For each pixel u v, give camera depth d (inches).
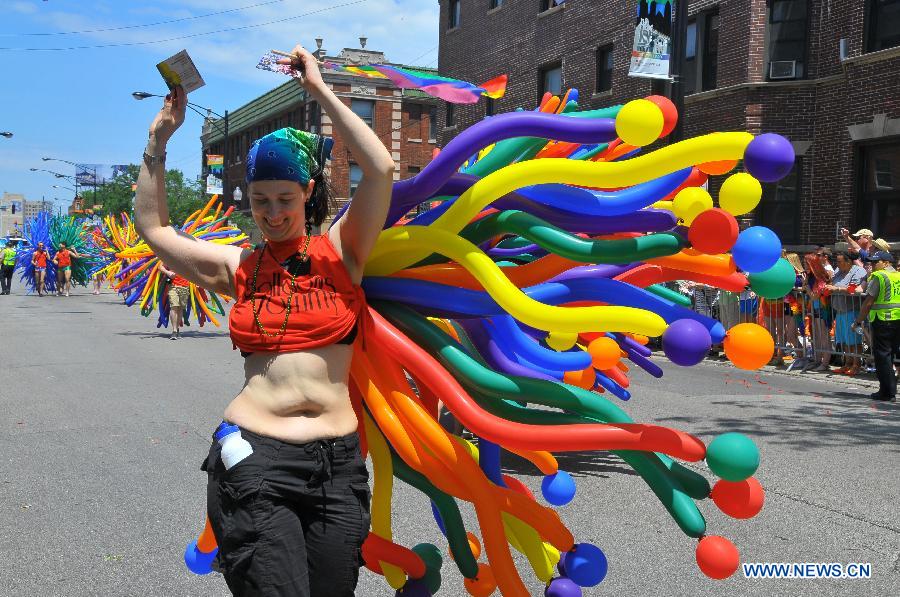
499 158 114.5
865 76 560.1
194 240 100.6
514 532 119.2
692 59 680.4
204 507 197.9
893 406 349.4
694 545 176.1
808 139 606.5
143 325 705.0
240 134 1947.6
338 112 91.2
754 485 97.1
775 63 616.4
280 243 94.3
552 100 130.0
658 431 96.1
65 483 217.3
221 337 609.0
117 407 324.8
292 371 90.3
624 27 741.3
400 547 113.0
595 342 123.6
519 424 101.3
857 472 236.4
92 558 164.7
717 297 506.0
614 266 116.6
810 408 342.6
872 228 567.5
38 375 411.2
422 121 1508.4
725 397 371.9
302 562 86.4
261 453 87.8
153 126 101.0
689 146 94.1
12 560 163.2
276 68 91.3
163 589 149.9
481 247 128.2
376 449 114.7
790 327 477.4
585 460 252.4
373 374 106.0
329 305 91.4
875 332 364.5
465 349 112.2
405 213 109.9
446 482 105.7
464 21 1006.4
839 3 582.9
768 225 622.2
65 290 1267.2
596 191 115.3
